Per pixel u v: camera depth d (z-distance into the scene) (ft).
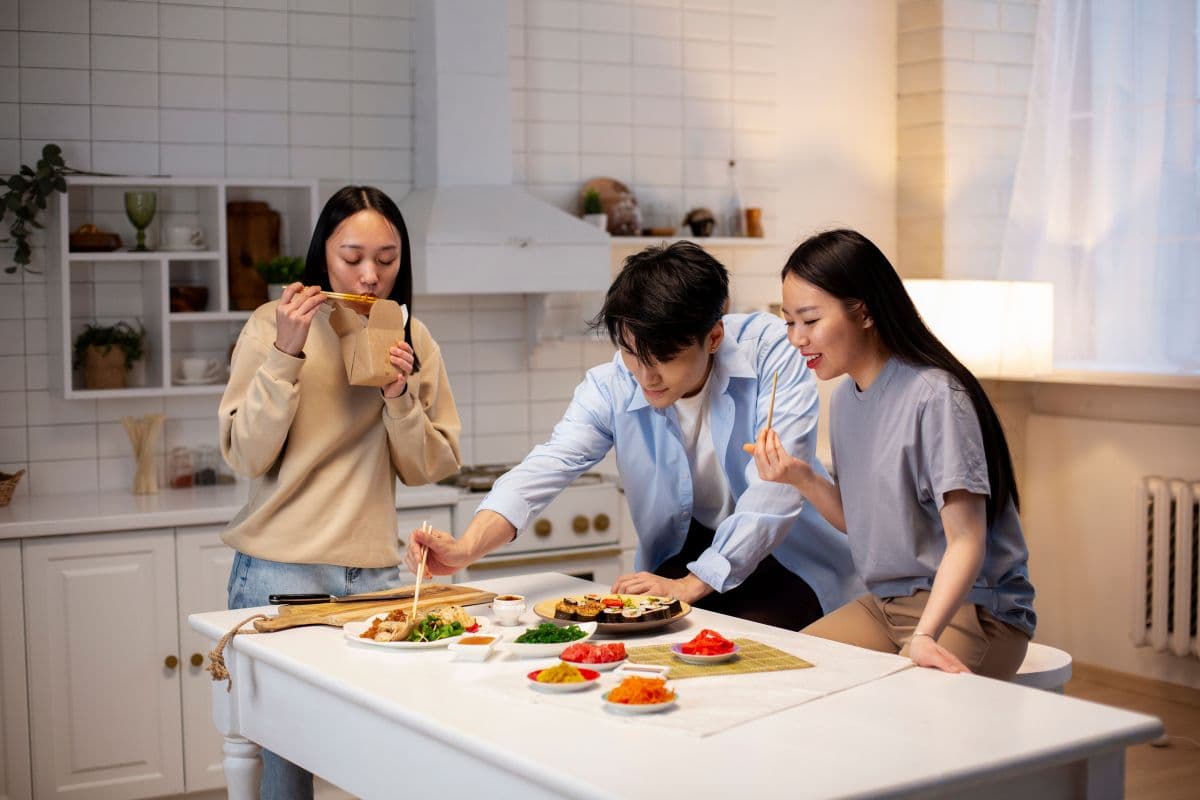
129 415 13.51
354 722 6.31
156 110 13.55
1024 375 15.11
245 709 7.34
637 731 5.34
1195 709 15.29
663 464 8.64
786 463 7.64
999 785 5.21
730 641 6.66
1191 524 15.03
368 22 14.42
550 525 13.67
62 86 13.16
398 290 8.68
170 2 13.55
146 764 12.10
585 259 14.12
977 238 17.48
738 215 16.12
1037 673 7.96
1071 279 16.49
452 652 6.70
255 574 8.32
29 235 13.08
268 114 14.02
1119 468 16.02
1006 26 17.53
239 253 13.52
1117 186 16.15
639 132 15.89
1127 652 16.07
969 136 17.35
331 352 8.34
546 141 15.34
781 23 16.90
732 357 8.40
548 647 6.68
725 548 7.97
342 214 8.23
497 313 15.16
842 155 17.37
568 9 15.40
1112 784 5.45
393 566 8.65
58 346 12.89
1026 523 17.15
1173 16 15.61
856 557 7.68
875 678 6.15
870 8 17.47
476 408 15.08
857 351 7.32
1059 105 16.49
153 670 12.09
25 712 11.66
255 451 7.99
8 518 11.73
